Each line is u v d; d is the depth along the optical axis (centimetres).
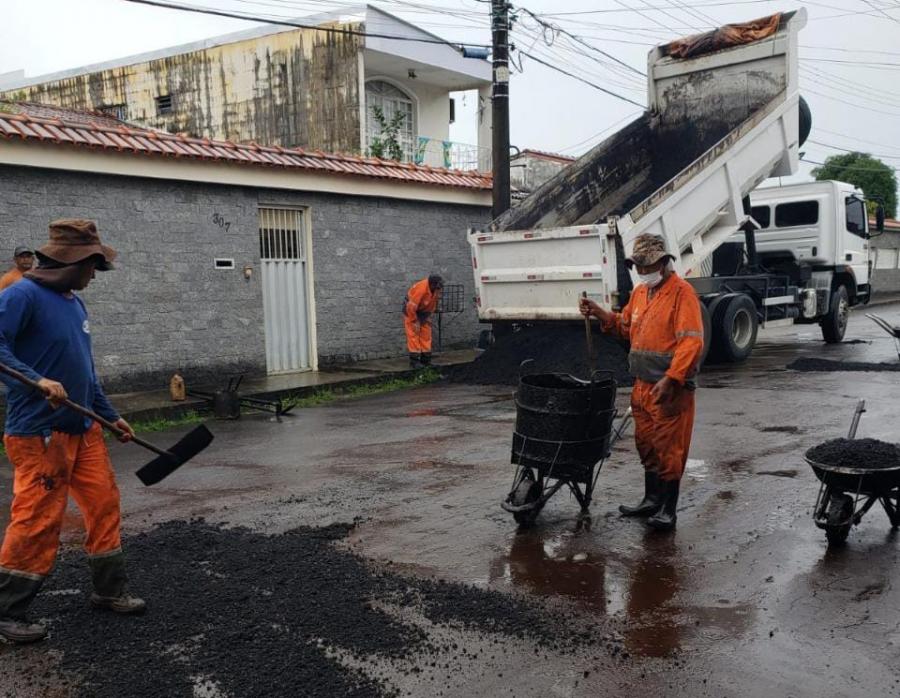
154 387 1109
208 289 1167
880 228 1758
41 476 377
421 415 969
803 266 1575
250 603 412
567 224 1296
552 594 423
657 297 517
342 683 334
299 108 2156
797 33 1264
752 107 1313
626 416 551
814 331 1972
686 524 530
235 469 721
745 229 1398
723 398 997
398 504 592
